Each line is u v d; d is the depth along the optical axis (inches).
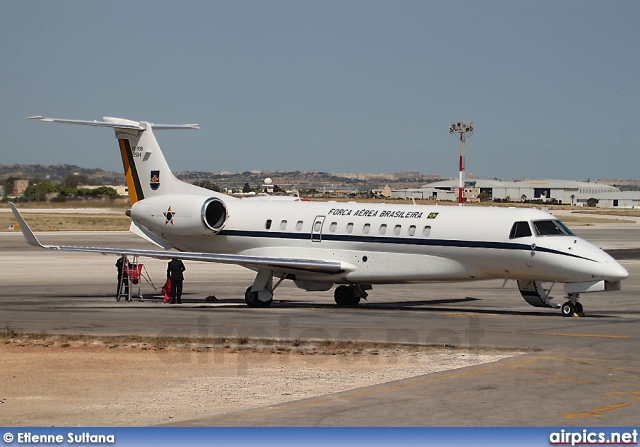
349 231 2869.1
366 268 2829.7
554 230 2566.4
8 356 1843.0
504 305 2970.0
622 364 1663.4
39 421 1279.5
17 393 1480.1
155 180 3378.4
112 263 4864.7
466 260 2655.0
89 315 2564.0
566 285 2546.8
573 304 2549.2
